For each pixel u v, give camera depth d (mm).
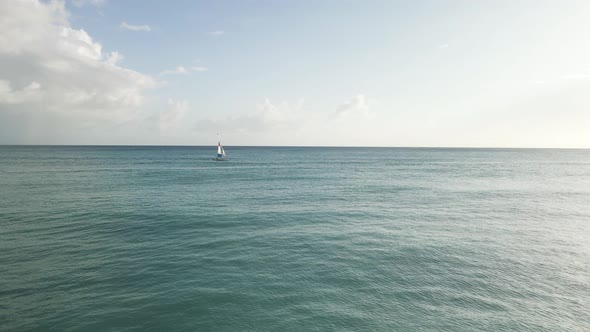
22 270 16141
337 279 15531
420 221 27484
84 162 106188
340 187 50344
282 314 12422
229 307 12852
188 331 11320
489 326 11859
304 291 14273
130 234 22797
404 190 47219
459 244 21094
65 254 18531
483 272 16609
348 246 20406
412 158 172250
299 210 31719
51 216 28031
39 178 57594
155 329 11383
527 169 94000
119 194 40594
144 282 14938
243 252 19156
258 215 29266
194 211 30688
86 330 11242
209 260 17781
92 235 22453
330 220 27594
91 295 13680
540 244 21359
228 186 50312
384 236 22766
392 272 16438
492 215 30266
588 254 19484
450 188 49906
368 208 33031
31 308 12586
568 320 12383
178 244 20594
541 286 15148
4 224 25203
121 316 12094
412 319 12211
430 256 18766
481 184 55594
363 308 12938
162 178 61375
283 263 17453
